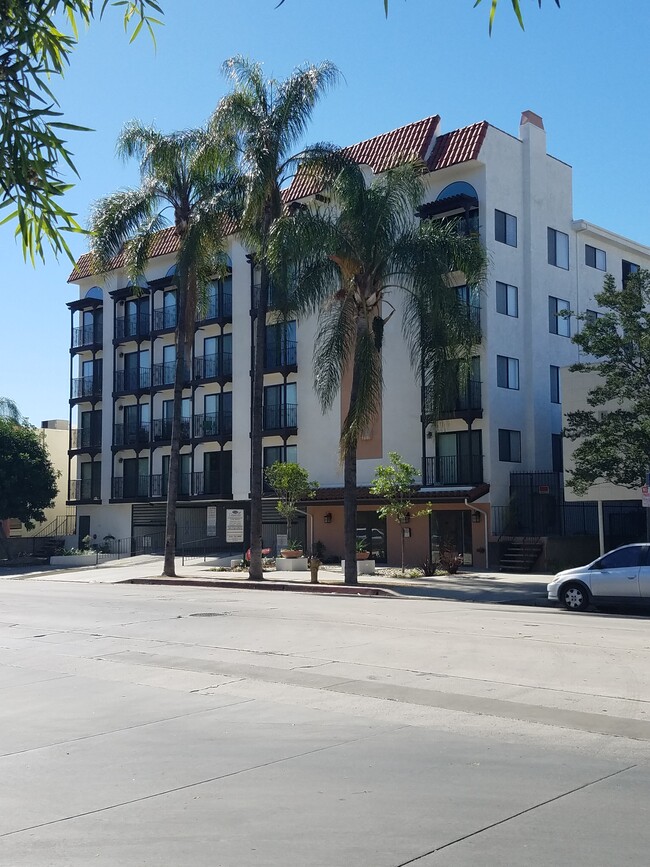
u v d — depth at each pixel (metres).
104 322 50.25
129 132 30.53
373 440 36.97
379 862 5.09
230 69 28.50
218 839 5.55
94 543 49.78
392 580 28.67
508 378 35.09
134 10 4.70
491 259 34.66
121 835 5.70
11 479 45.28
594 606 20.78
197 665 12.09
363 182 25.92
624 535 33.53
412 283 25.84
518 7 3.88
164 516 47.91
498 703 9.38
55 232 4.51
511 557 32.59
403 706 9.36
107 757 7.70
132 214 30.83
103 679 11.40
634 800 6.18
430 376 26.05
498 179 35.53
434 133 37.19
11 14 4.50
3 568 43.47
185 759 7.55
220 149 29.14
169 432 46.81
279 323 27.88
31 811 6.25
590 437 26.78
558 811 5.95
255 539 29.72
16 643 14.78
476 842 5.38
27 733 8.66
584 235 39.56
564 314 26.44
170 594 25.38
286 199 39.28
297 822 5.84
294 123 27.97
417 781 6.71
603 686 10.20
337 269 26.20
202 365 44.94
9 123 4.38
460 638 14.23
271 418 41.44
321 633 15.03
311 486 33.50
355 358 25.94
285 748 7.81
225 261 33.53
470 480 33.88
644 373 24.23
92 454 50.19
